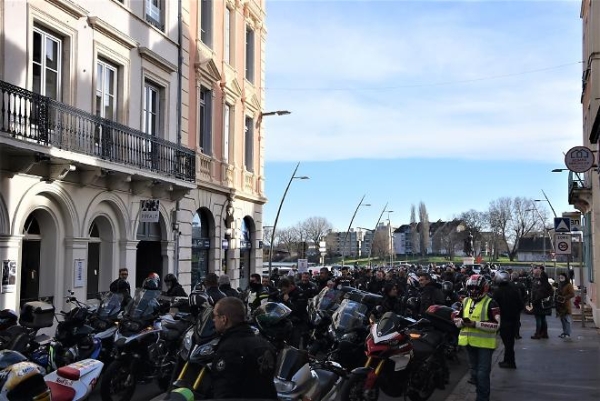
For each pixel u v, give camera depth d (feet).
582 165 53.52
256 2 92.17
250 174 89.04
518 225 381.40
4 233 41.22
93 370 19.86
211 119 75.61
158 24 64.28
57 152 42.91
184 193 65.26
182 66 67.97
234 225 82.53
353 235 362.12
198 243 73.10
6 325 25.80
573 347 49.21
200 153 71.77
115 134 52.47
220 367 14.05
